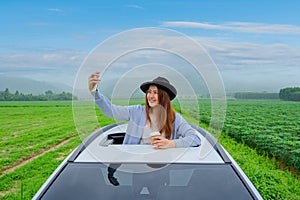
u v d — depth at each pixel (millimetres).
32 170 8125
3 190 6598
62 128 19281
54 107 52312
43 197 2418
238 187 2516
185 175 2695
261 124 20766
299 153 11531
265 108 40219
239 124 19469
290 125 20594
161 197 2535
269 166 9734
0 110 42750
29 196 5730
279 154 10867
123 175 2715
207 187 2551
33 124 22969
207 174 2680
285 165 10578
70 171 2734
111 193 2537
